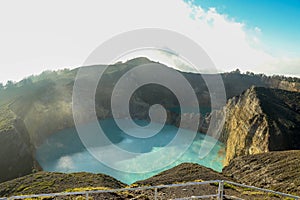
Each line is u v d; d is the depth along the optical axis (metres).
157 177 33.84
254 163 46.12
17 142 78.75
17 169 74.38
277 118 74.12
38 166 84.06
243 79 159.25
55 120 112.38
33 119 108.38
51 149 97.62
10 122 85.88
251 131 74.12
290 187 30.98
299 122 77.56
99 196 17.12
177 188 20.58
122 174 67.06
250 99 88.44
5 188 31.92
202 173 33.97
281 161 42.19
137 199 17.39
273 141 65.62
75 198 16.70
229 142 86.50
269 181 36.28
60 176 33.22
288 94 101.25
